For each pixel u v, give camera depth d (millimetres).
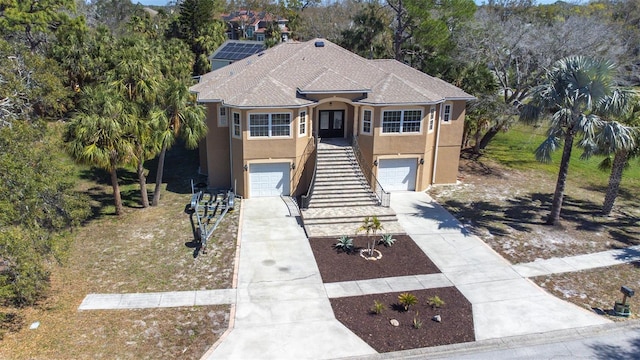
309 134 28719
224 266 20266
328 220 24641
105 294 17969
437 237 23656
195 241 22672
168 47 57375
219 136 29250
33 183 16844
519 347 15328
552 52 35406
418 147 29250
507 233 24359
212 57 53188
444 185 31984
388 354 14766
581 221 26406
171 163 36438
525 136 46031
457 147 31375
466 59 37781
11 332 15438
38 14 48906
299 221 25188
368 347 15070
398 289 18656
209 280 19125
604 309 17609
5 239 14516
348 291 18438
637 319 16953
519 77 36781
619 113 22172
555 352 15125
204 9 71375
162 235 23312
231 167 29219
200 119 25531
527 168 36688
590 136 22328
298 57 32188
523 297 18281
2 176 16203
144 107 26203
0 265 17625
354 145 29625
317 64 31531
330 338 15469
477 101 35688
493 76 37281
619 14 63500
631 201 30453
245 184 28188
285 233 23656
